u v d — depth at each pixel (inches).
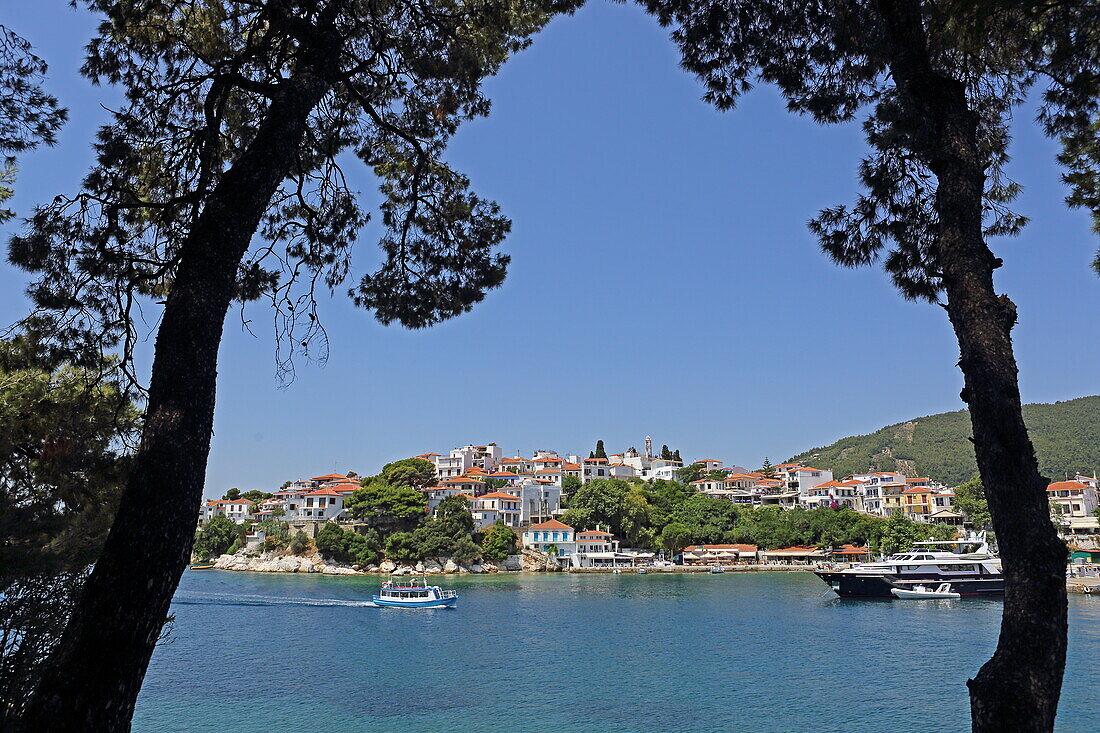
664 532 5054.1
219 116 378.3
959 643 1742.1
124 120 449.7
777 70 471.2
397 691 1273.4
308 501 4997.5
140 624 236.5
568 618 2285.9
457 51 500.1
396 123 546.3
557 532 4712.1
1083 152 460.1
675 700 1202.6
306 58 366.6
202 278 288.5
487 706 1169.4
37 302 437.1
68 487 430.9
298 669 1476.4
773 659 1561.3
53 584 451.5
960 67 414.3
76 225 436.1
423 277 553.3
